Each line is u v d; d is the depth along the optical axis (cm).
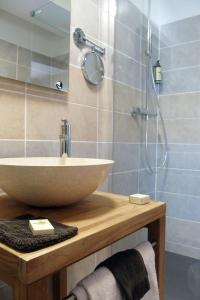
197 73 194
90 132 145
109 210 81
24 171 67
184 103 200
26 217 68
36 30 113
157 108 209
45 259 50
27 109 109
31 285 49
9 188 75
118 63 168
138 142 190
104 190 158
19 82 106
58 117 124
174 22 202
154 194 209
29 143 110
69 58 129
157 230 91
